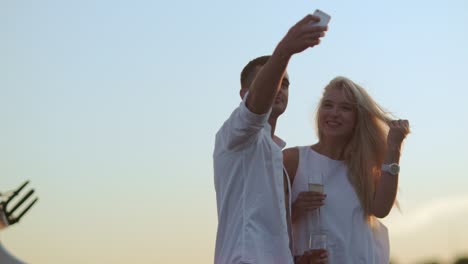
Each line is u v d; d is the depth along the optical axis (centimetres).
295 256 438
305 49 317
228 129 355
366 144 474
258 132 359
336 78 486
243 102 344
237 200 362
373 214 471
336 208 463
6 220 231
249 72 415
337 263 455
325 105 482
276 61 321
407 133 473
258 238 354
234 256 352
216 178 372
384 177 468
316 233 442
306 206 451
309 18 315
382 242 483
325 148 483
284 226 364
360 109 477
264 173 363
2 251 225
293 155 480
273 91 332
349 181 473
